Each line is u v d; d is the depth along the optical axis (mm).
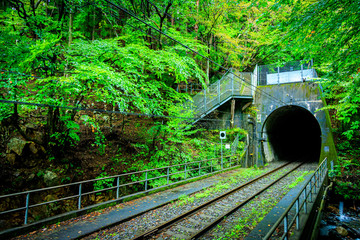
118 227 6477
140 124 14906
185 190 10391
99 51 8305
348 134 15016
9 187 7734
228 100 18609
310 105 17438
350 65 5809
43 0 11859
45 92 7715
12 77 6605
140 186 11148
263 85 19734
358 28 5148
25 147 8578
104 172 10422
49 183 8578
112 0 11773
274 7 5641
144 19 12969
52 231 5957
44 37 7305
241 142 19109
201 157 15680
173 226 6715
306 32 5688
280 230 6148
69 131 9242
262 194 10352
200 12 17328
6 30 7398
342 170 15219
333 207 12195
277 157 23250
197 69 10719
